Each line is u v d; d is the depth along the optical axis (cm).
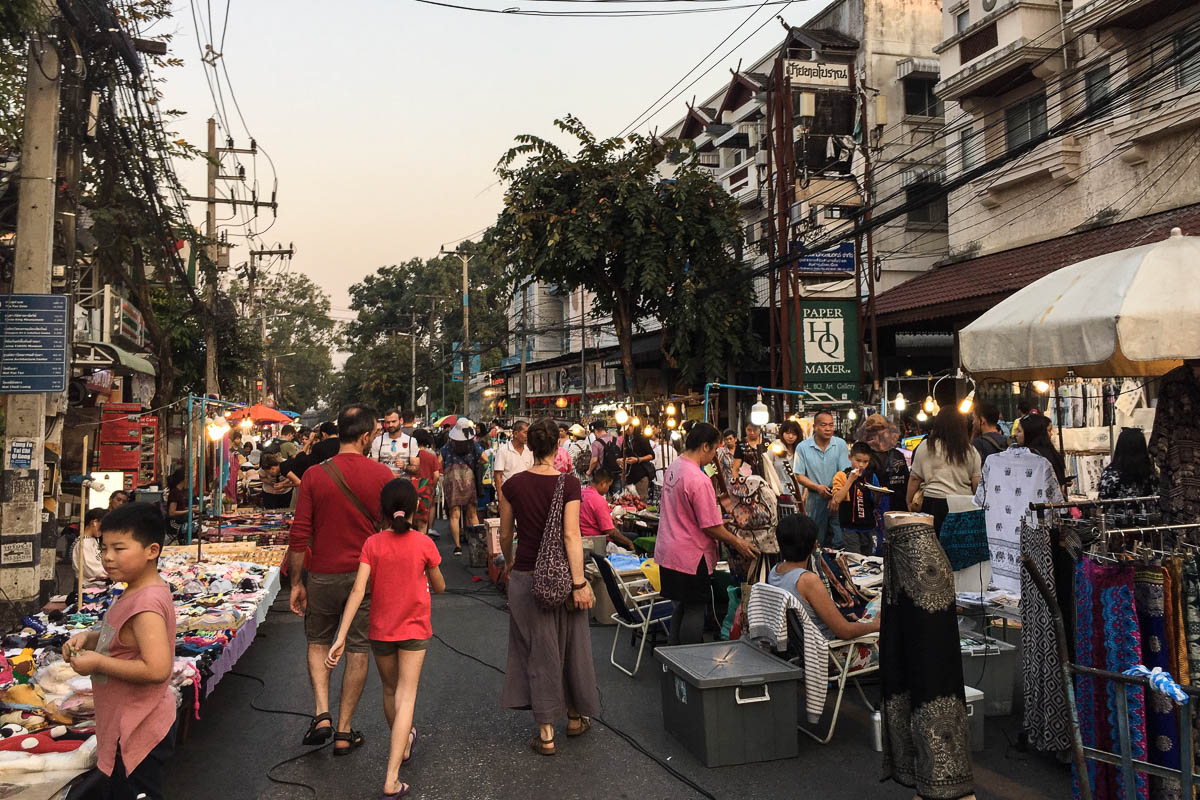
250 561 877
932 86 2378
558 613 500
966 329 503
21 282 692
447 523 1583
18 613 673
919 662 381
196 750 501
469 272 6862
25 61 750
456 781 454
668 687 515
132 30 911
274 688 625
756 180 2528
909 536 387
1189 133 1362
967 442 756
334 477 510
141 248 1368
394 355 6781
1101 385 1141
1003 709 534
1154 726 375
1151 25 1410
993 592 630
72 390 1186
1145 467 490
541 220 2023
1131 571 381
